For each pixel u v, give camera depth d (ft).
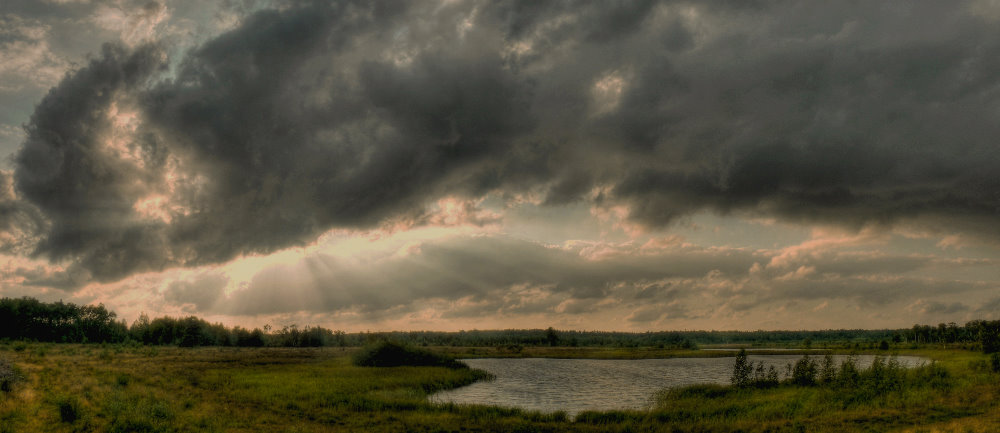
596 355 478.59
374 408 113.09
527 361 400.88
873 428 83.56
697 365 346.13
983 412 88.89
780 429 86.63
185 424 88.02
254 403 117.08
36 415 87.15
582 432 89.92
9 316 476.95
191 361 246.06
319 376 185.98
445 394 168.96
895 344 547.08
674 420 100.48
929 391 109.81
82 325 529.45
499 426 93.81
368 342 274.98
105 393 110.73
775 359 400.26
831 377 134.72
